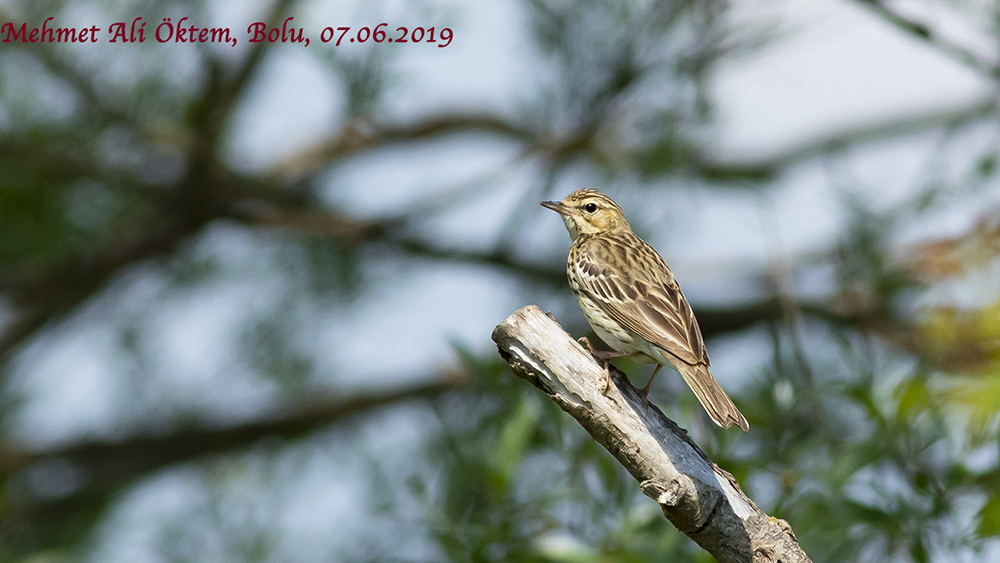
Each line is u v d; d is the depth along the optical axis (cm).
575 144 1313
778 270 1140
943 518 746
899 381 806
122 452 1559
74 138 1346
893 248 1182
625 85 1250
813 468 805
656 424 670
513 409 890
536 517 846
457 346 923
